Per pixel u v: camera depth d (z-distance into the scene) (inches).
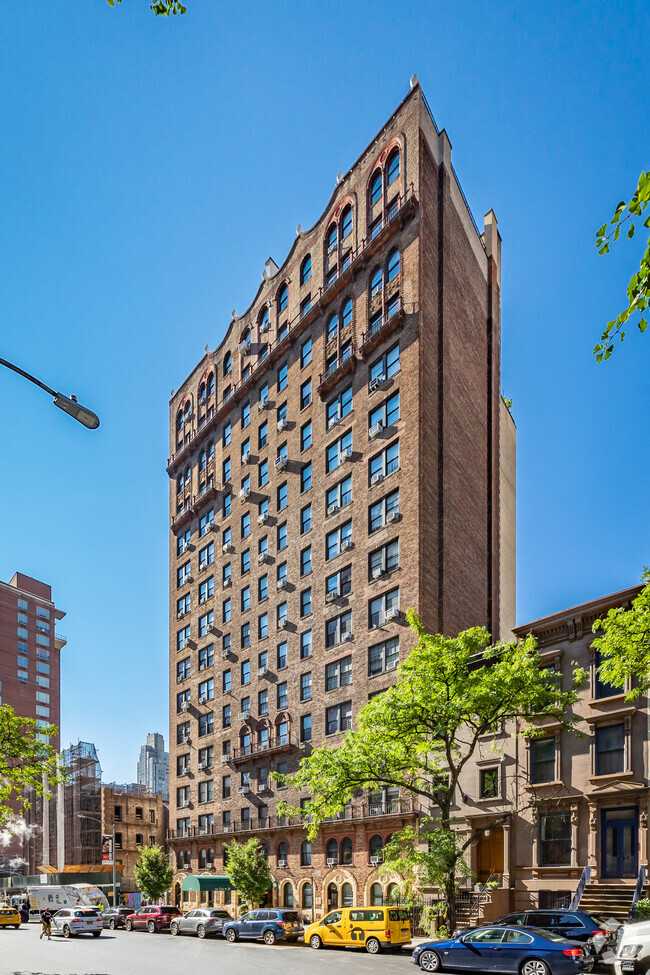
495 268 2397.9
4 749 1357.0
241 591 2401.6
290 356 2326.5
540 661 1279.5
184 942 1542.8
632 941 628.1
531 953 818.2
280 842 2005.4
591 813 1155.9
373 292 2017.7
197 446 2876.5
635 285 291.1
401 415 1823.3
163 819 4163.4
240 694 2310.5
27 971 985.5
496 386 2292.1
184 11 338.3
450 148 2114.9
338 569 1940.2
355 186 2148.1
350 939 1203.2
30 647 5679.1
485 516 2114.9
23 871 4628.4
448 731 1074.7
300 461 2182.6
